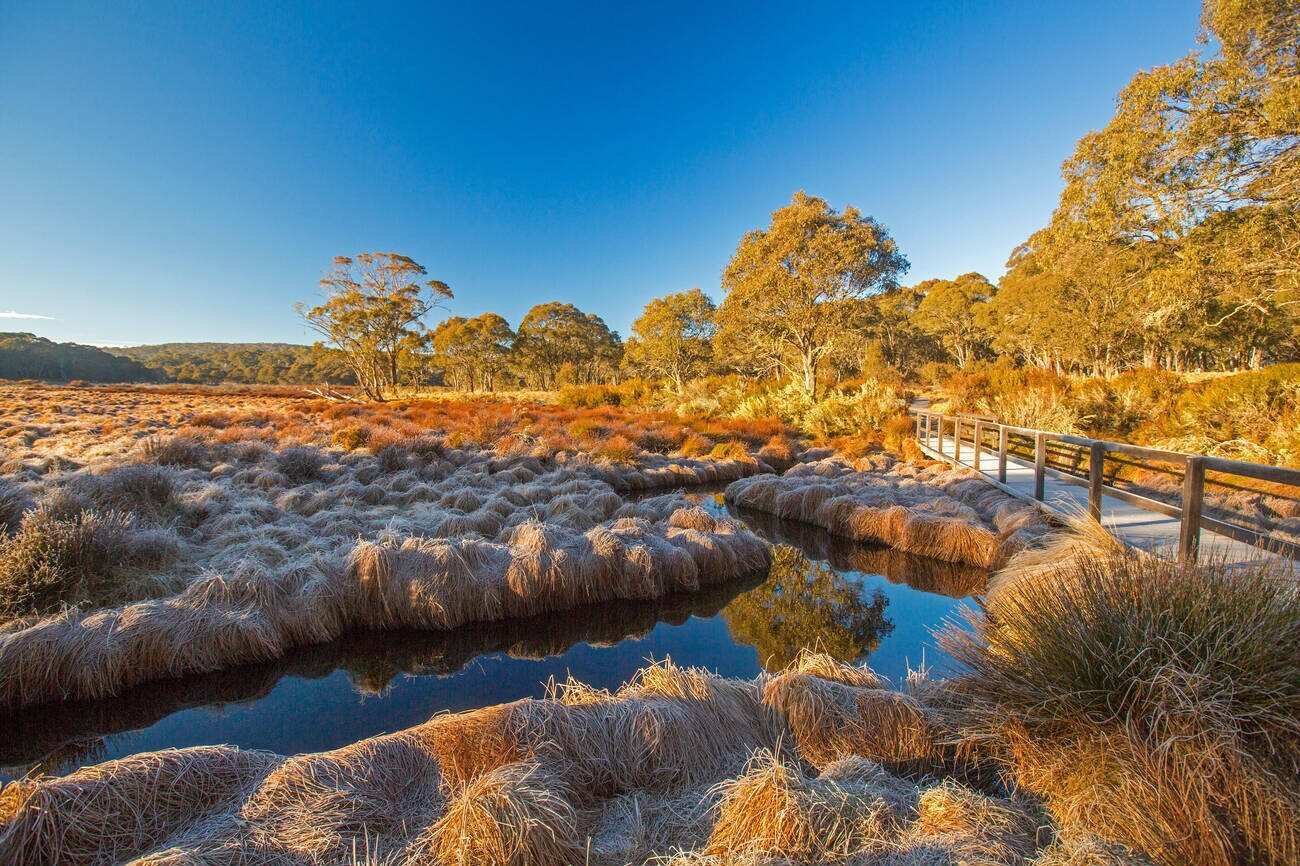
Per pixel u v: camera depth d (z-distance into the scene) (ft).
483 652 17.69
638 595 21.50
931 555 25.67
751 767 9.86
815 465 44.29
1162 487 27.14
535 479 39.81
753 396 80.23
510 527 24.97
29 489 24.58
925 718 10.40
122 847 7.94
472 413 76.43
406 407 91.25
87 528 17.99
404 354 201.16
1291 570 9.09
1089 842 6.64
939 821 7.59
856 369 170.81
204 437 45.47
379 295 151.12
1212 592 8.82
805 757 10.26
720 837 7.66
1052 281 114.93
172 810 8.57
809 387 79.77
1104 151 41.06
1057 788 8.32
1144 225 40.47
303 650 17.34
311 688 15.62
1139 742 7.75
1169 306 40.96
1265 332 79.15
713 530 27.02
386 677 16.20
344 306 146.92
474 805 7.68
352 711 14.40
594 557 21.45
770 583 23.36
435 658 17.30
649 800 9.19
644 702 10.69
